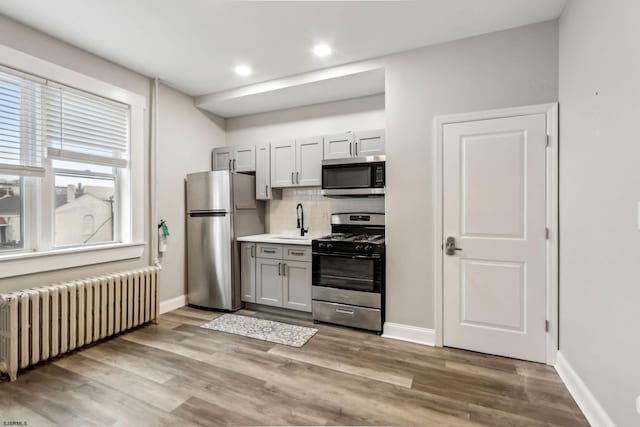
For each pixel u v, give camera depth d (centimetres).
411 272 266
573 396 187
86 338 247
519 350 233
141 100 313
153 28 234
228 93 354
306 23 229
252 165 379
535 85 227
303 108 380
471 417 169
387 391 193
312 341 266
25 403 180
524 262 231
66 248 263
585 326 176
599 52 159
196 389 195
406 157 266
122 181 305
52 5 204
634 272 130
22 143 230
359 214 345
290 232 386
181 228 362
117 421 165
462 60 248
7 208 230
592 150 168
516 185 232
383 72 285
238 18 222
